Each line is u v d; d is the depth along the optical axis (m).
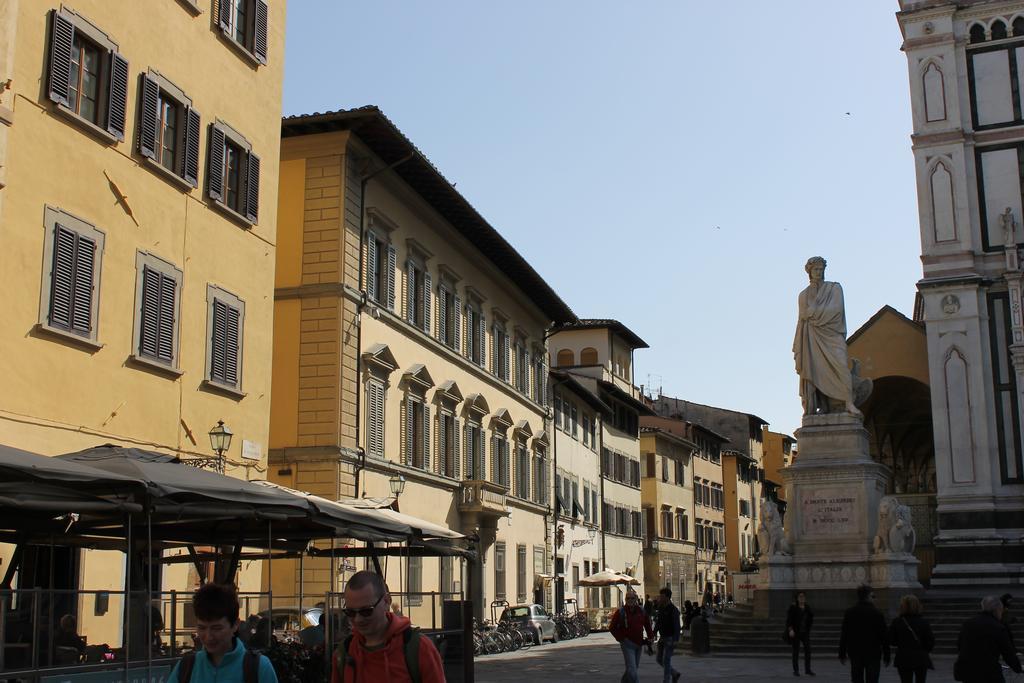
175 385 23.47
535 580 53.53
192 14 24.91
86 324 20.67
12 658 10.89
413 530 19.17
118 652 12.67
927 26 44.12
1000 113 42.97
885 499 31.03
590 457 67.06
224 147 26.03
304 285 33.75
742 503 104.12
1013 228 41.66
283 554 20.61
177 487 13.07
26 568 19.41
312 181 34.38
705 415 108.88
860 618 17.09
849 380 32.22
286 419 33.22
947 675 24.81
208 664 6.63
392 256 37.75
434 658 6.39
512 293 51.47
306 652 16.25
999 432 41.19
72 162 20.53
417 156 36.06
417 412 39.34
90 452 14.95
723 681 23.86
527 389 54.06
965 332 41.81
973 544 40.25
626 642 19.45
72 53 20.72
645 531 81.62
